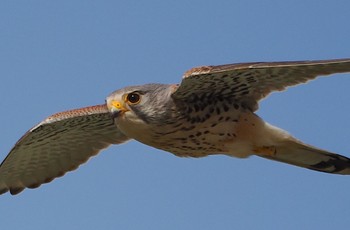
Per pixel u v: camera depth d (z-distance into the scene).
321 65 13.16
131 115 14.34
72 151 17.06
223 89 14.09
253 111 14.46
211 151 14.80
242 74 13.64
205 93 14.15
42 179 17.45
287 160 15.05
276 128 14.49
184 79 13.65
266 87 14.12
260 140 14.55
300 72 13.55
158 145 14.71
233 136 14.50
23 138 16.34
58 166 17.31
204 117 14.35
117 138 16.89
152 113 14.27
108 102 14.46
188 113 14.29
